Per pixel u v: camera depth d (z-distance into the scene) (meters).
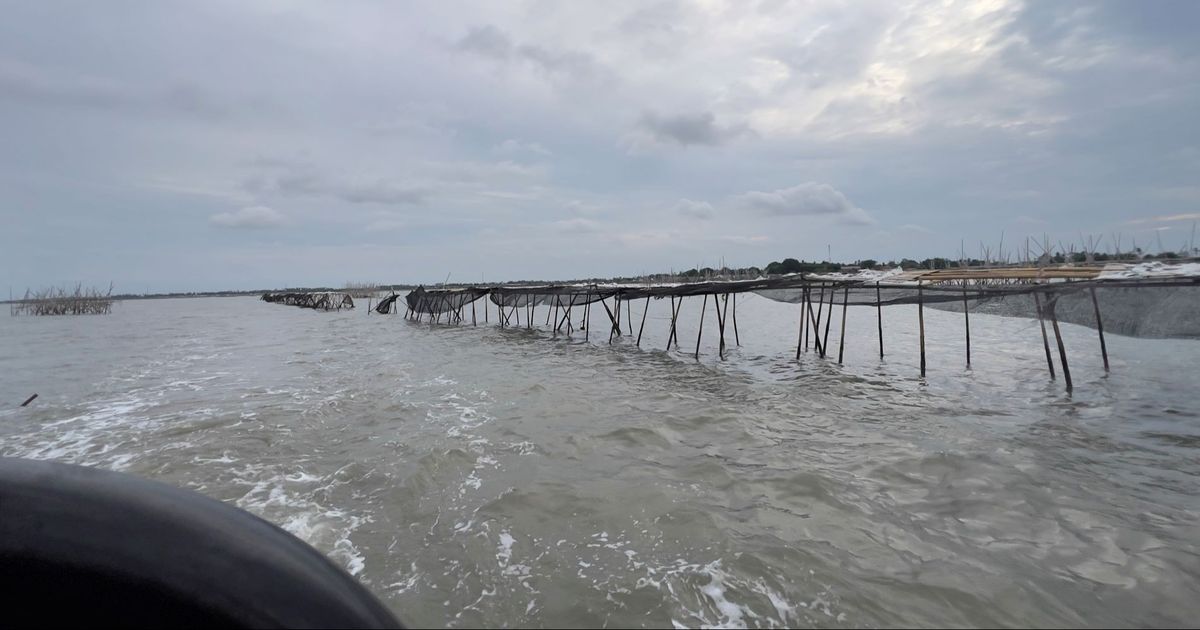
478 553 5.09
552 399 11.70
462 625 4.07
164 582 1.39
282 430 9.16
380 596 4.41
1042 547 5.23
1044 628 4.08
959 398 11.74
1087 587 4.59
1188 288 10.13
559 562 4.95
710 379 14.41
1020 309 14.20
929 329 27.48
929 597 4.43
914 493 6.50
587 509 6.01
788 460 7.65
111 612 1.39
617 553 5.10
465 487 6.68
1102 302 11.46
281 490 6.59
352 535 5.45
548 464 7.47
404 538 5.38
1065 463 7.51
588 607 4.29
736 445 8.38
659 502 6.17
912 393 12.31
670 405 11.11
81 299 60.62
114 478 1.71
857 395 12.14
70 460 7.77
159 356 20.05
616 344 23.72
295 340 26.30
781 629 4.06
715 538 5.36
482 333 30.06
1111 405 10.88
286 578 1.50
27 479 1.62
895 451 8.00
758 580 4.65
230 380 14.45
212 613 1.37
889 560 4.98
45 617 1.40
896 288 14.56
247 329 34.81
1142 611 4.27
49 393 13.02
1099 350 17.98
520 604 4.32
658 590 4.50
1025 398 11.64
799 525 5.66
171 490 1.72
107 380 14.79
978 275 12.79
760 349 20.88
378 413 10.36
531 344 24.06
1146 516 5.89
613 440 8.57
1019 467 7.32
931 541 5.34
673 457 7.81
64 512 1.51
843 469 7.29
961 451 7.99
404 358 19.05
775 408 10.85
